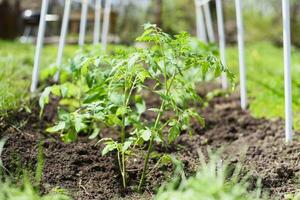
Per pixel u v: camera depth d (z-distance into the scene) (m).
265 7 7.86
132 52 1.73
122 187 1.75
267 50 5.15
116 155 1.91
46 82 2.60
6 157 1.81
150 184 1.77
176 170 1.80
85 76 1.89
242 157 1.96
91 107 1.72
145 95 2.71
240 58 2.57
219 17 2.83
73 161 1.84
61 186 1.72
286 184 1.77
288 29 2.05
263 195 1.71
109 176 1.79
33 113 2.18
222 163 1.90
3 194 1.57
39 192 1.66
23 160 1.80
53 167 1.80
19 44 4.49
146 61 1.66
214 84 3.09
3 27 6.57
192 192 1.54
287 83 2.06
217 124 2.37
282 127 2.28
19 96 2.25
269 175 1.80
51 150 1.90
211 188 1.55
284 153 1.97
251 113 2.52
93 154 1.91
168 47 1.75
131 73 1.70
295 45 6.88
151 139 1.71
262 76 3.33
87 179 1.77
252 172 1.82
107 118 1.74
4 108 2.04
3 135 1.93
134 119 1.82
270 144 2.08
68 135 1.78
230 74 1.71
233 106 2.63
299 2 7.12
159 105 2.55
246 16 7.66
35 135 1.99
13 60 2.89
